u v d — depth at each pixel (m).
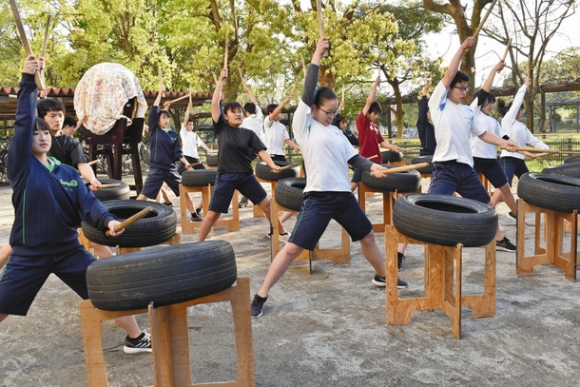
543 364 3.28
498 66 5.97
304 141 4.03
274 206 5.71
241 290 2.83
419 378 3.14
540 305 4.30
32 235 2.93
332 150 4.00
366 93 30.38
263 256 6.22
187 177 7.51
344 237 5.69
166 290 2.54
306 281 5.15
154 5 24.44
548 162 14.73
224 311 4.38
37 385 3.23
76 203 3.02
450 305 3.86
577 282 4.89
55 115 4.21
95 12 21.12
